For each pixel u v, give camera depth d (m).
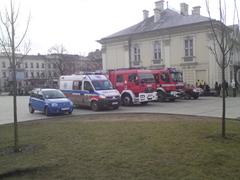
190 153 7.11
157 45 41.03
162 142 8.34
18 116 19.25
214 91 33.03
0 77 93.12
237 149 7.40
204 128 10.32
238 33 10.60
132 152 7.42
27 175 6.13
